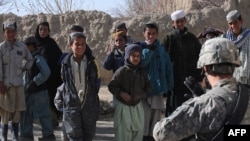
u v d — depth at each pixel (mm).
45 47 9164
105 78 17281
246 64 7426
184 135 3137
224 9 18641
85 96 6758
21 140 8508
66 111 6742
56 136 9078
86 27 19141
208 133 3117
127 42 8633
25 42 8352
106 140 8867
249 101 3145
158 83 7617
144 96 7266
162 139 3168
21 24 19859
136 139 7320
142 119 7273
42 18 19703
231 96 3133
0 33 19906
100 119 11211
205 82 3965
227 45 3219
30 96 8461
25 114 8523
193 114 3115
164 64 7707
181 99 8117
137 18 18469
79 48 6777
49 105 9016
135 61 7180
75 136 6691
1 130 8250
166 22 18141
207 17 18312
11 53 7898
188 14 18500
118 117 7215
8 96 7910
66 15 19438
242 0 18797
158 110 7695
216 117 3082
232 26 7570
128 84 7203
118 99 7195
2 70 7871
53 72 9211
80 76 6789
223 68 3207
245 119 3092
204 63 3248
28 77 8406
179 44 8156
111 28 18875
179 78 8109
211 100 3113
